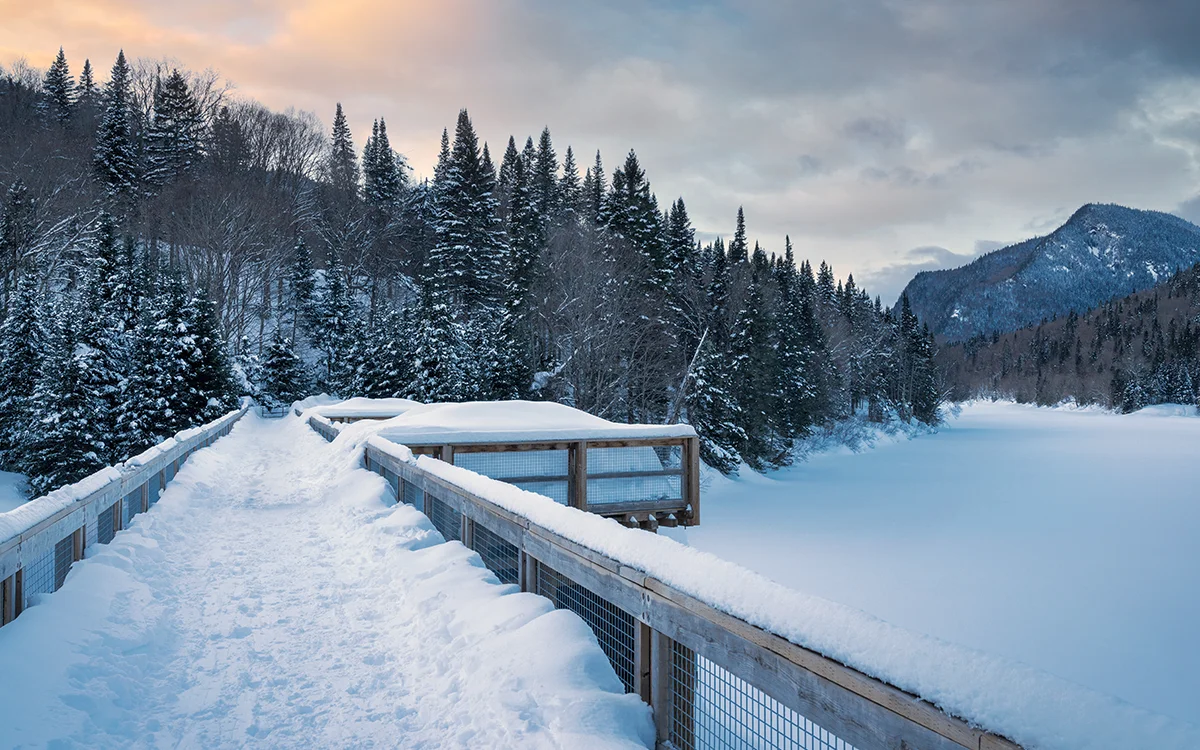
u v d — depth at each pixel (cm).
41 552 412
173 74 7181
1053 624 1612
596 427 1106
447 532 631
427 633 411
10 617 359
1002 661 152
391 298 6681
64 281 4694
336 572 564
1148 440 6562
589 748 260
